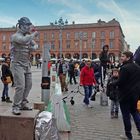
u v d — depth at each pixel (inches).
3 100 568.4
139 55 394.0
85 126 378.9
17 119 272.2
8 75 558.9
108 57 688.4
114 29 4402.1
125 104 313.6
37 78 1408.7
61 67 829.8
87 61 538.9
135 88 309.6
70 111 487.8
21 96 281.6
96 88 626.8
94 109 514.9
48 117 273.0
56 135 275.4
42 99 498.6
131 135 317.1
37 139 268.2
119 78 308.7
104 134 341.1
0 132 275.1
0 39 4889.3
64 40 4581.7
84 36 4532.5
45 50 517.3
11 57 283.0
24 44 279.6
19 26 280.7
